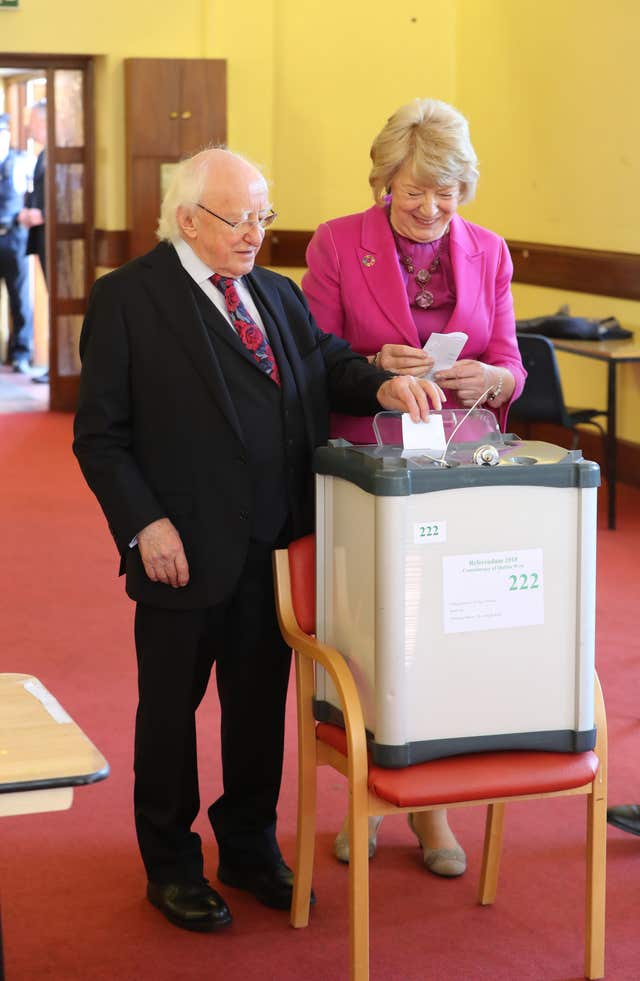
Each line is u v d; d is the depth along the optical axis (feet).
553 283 27.25
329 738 8.70
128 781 11.91
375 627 8.02
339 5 30.50
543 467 8.10
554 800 11.64
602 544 20.75
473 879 10.24
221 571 8.91
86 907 9.76
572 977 8.87
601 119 25.66
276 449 9.07
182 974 8.87
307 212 31.32
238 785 9.88
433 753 8.18
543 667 8.32
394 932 9.43
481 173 29.78
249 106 30.83
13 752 5.96
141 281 8.93
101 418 8.89
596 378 25.99
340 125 30.99
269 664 9.57
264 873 9.83
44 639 15.90
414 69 30.68
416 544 7.95
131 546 8.96
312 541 9.04
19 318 37.22
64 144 30.81
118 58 30.35
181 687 9.21
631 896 9.93
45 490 23.86
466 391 9.91
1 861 10.43
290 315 9.39
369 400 9.23
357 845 8.09
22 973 8.85
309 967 8.97
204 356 8.81
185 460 8.89
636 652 15.52
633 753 12.54
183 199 8.72
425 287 10.19
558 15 26.71
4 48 29.81
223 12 30.37
